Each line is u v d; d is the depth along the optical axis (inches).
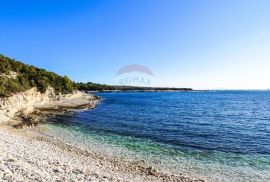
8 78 2464.3
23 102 2199.8
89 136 1336.1
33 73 3617.1
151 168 816.9
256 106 4067.4
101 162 855.7
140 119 2139.5
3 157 629.0
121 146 1135.0
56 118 2007.9
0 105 1704.0
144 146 1152.8
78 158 871.1
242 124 2027.6
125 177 698.8
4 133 1144.2
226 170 845.2
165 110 3110.2
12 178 480.4
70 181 532.1
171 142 1258.0
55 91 3988.7
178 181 717.3
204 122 2074.3
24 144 935.0
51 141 1136.2
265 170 850.1
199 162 932.0
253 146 1219.2
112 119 2084.2
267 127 1872.5
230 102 5088.6
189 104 4367.6
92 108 3117.6
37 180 498.3
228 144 1253.7
